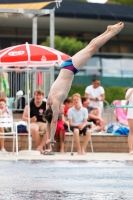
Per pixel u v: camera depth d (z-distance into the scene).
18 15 35.69
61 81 18.22
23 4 36.31
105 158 27.39
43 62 28.00
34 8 37.09
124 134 32.19
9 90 36.78
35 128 29.95
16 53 27.92
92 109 33.97
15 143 31.23
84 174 20.44
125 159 26.80
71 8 61.88
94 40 18.28
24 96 36.38
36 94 30.45
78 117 30.17
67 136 31.59
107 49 65.88
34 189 16.72
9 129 31.41
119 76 65.19
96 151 31.67
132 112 29.44
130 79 65.81
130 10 65.44
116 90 63.34
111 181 18.59
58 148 31.27
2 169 21.95
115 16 63.12
